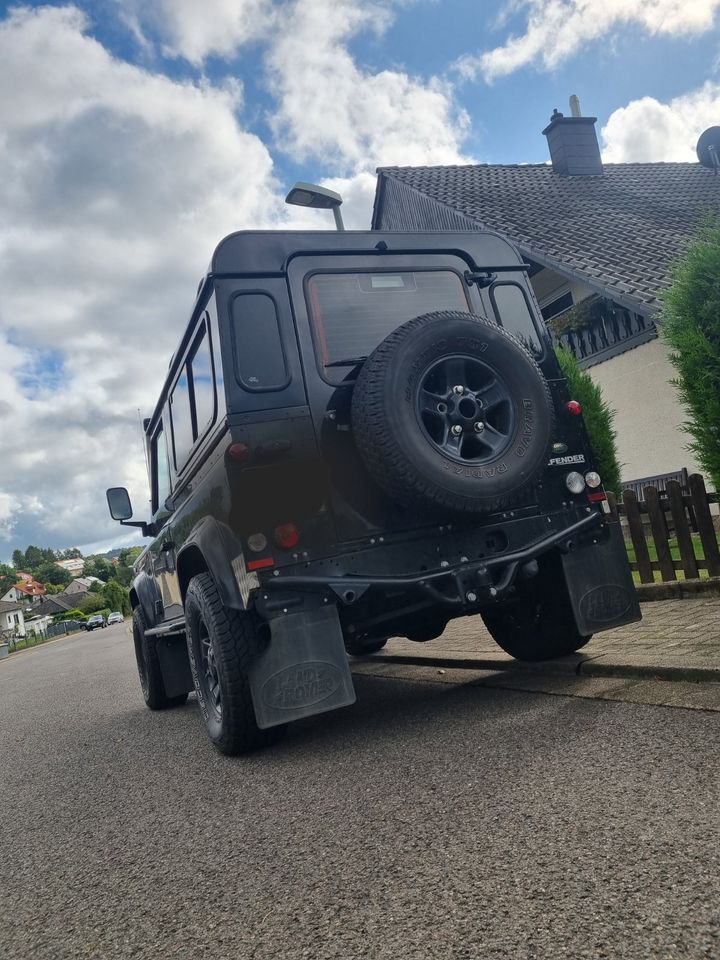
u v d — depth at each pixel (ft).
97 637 132.16
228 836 9.69
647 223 52.44
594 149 66.13
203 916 7.49
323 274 13.52
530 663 16.14
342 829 9.03
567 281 53.21
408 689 17.38
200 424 14.17
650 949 5.40
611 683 13.51
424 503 12.19
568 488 14.24
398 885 7.22
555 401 14.64
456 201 58.03
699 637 15.12
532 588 15.57
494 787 9.37
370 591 12.63
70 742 19.57
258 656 12.23
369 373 12.34
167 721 20.24
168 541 18.17
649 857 6.77
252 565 11.94
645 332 44.04
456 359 12.71
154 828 10.71
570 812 8.11
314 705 12.10
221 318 12.71
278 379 12.64
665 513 23.59
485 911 6.39
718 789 7.98
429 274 14.47
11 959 7.41
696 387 19.90
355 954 6.13
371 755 12.08
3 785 15.74
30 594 631.15
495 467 12.55
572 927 5.87
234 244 13.10
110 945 7.27
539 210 55.83
